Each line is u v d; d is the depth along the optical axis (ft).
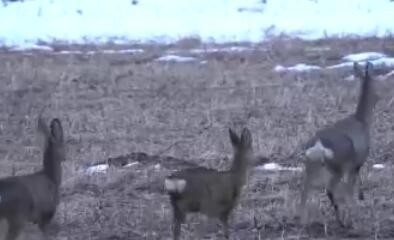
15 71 215.10
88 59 240.12
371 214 108.06
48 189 96.22
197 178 97.66
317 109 171.22
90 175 125.18
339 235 102.73
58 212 108.99
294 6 331.16
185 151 140.56
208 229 105.19
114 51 257.34
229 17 322.96
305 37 280.31
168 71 216.74
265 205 112.37
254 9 331.98
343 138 107.96
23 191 92.32
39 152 144.36
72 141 149.59
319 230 104.22
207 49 254.47
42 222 96.58
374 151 137.39
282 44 252.62
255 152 135.13
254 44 264.52
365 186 119.14
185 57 242.17
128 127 160.45
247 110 171.63
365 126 111.86
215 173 99.76
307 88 191.83
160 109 175.73
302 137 144.97
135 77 211.00
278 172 126.72
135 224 106.42
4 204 90.74
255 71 216.74
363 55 229.66
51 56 246.27
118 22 316.81
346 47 245.86
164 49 259.80
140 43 276.62
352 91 184.34
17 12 326.65
